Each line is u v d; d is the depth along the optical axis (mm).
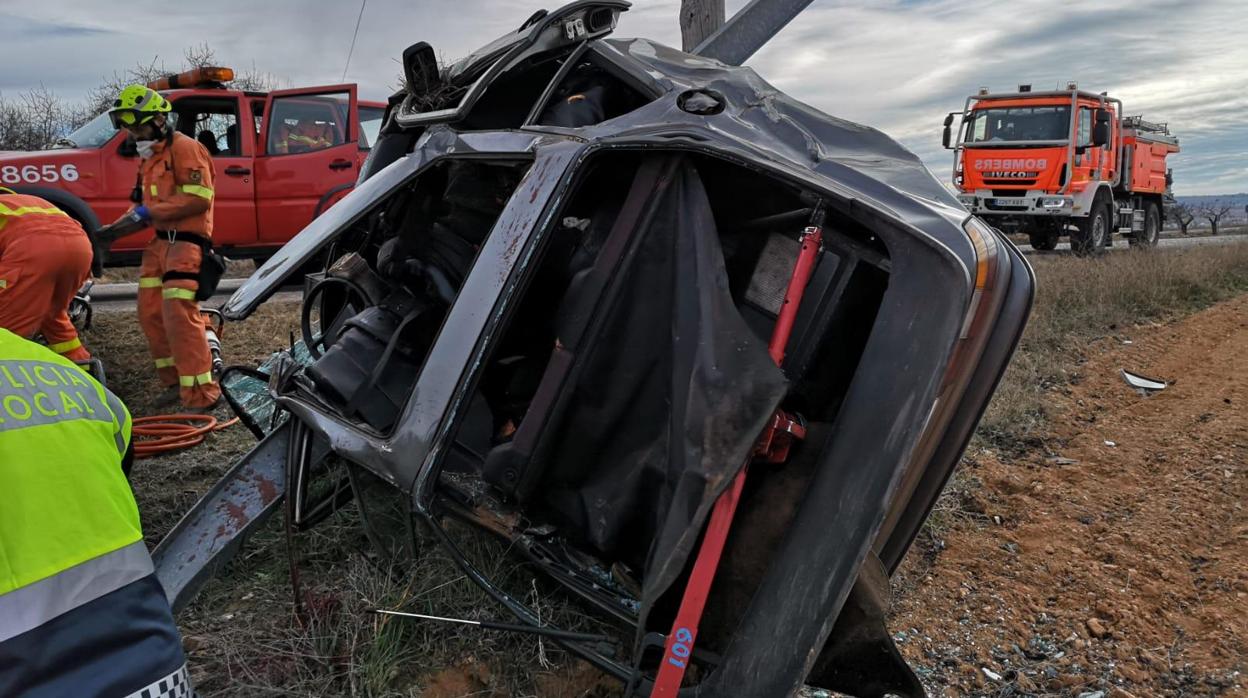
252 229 8672
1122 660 2893
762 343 2164
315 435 2920
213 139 8664
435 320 3023
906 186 2510
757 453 2189
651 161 2443
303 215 8859
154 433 4504
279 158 8711
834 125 2852
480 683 2598
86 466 1383
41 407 1371
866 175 2441
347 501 3041
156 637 1396
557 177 2477
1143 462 4688
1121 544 3688
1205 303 10359
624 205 2436
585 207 2773
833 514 2020
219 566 2748
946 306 2033
